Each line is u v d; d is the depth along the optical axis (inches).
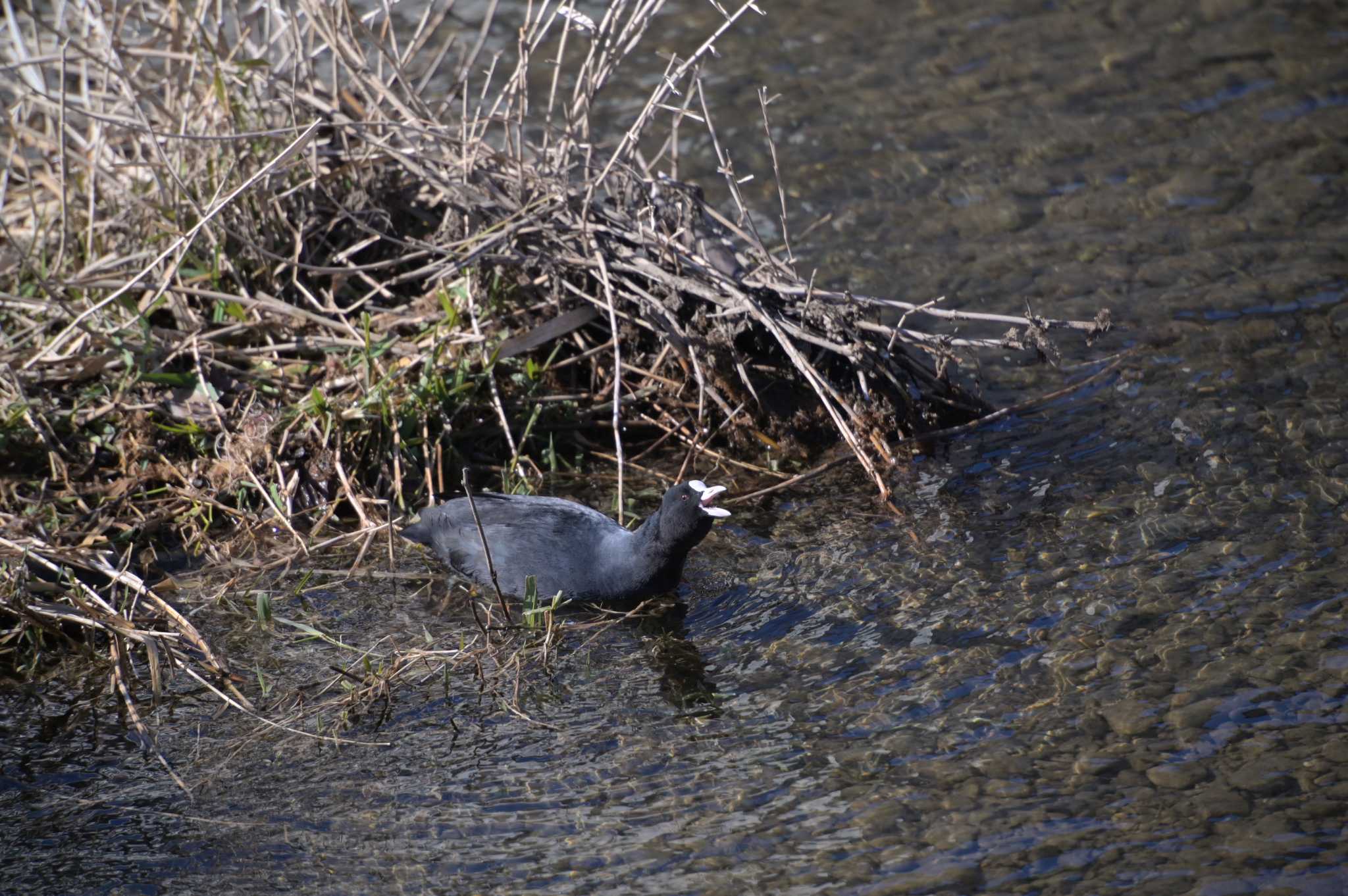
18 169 612.4
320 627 404.5
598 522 421.7
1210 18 818.2
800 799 326.3
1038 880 295.9
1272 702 343.3
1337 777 316.8
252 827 328.8
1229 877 291.6
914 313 569.3
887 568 419.2
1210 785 318.0
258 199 515.8
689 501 390.0
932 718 350.3
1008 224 636.7
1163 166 669.9
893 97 766.5
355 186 531.8
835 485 471.8
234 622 407.2
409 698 372.2
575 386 512.7
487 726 360.2
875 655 378.3
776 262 504.7
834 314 483.8
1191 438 471.2
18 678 388.5
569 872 309.3
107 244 538.6
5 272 514.0
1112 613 385.1
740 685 371.2
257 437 456.8
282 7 676.7
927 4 877.2
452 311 484.4
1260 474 445.1
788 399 506.9
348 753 351.9
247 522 449.1
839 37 840.9
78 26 650.2
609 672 380.2
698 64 515.8
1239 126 697.0
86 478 455.5
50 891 310.5
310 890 309.0
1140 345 535.2
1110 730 339.3
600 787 335.6
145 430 463.5
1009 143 708.7
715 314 494.0
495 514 427.8
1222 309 550.3
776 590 413.7
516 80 521.3
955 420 507.8
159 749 357.4
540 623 400.5
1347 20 793.6
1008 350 547.2
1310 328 528.1
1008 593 400.2
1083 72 773.9
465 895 304.7
